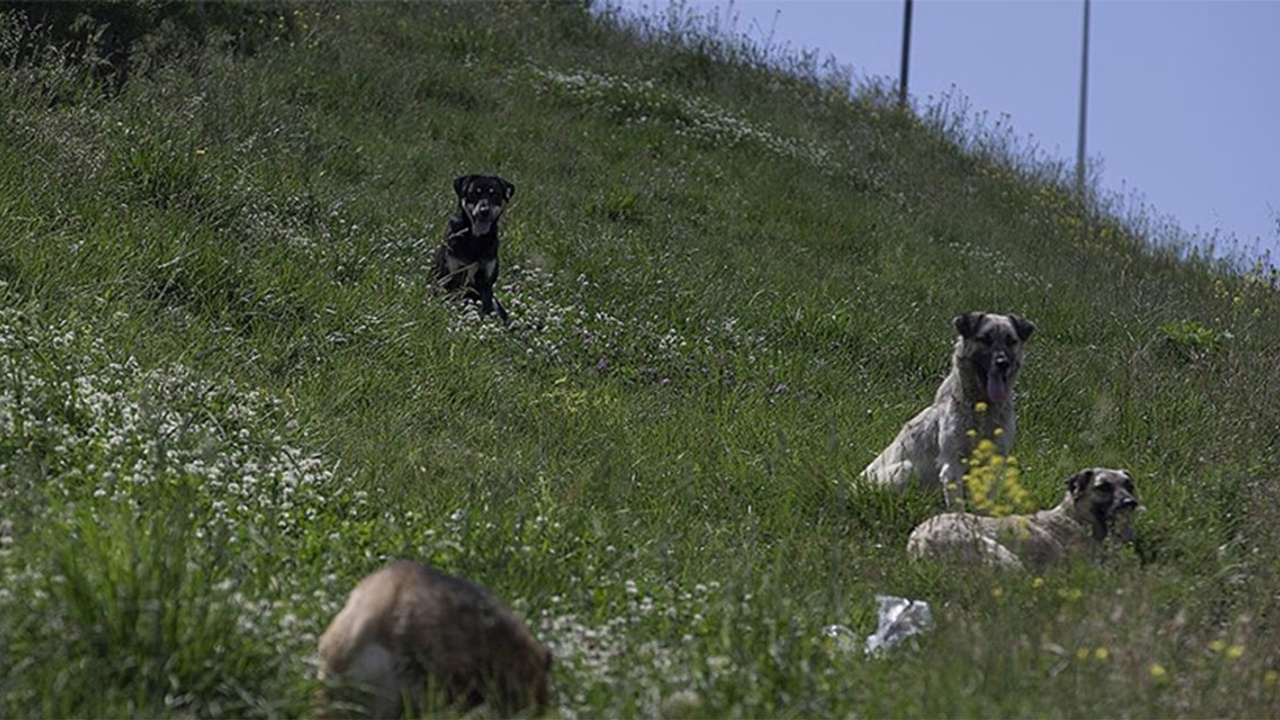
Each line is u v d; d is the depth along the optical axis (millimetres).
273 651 6707
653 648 7426
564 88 27000
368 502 9570
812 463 12055
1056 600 8781
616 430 12883
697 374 15117
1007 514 10594
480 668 6406
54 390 9961
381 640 6395
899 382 16328
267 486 9391
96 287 12656
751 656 7148
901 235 23703
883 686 7043
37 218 13516
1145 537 10844
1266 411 15172
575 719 6562
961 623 8055
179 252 13641
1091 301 21219
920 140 30594
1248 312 20812
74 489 8633
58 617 6516
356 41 26375
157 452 8984
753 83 31266
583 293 17219
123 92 19188
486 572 8336
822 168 26812
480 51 28656
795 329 17266
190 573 7090
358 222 17734
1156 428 14875
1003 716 6625
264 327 13258
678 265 18922
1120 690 7043
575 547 9047
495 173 21922
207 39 23062
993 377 11484
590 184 22484
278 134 19609
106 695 6277
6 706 6133
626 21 33031
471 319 15008
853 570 9906
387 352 13453
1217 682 7430
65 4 20938
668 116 27156
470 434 12195
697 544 10273
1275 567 10359
